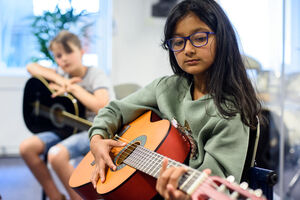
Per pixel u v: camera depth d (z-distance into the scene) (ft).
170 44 3.62
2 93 12.27
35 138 7.02
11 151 12.41
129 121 4.35
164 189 2.65
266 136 6.37
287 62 6.93
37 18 10.92
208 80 3.66
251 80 4.02
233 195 2.31
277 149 6.86
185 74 4.05
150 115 4.19
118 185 3.21
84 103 7.18
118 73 12.23
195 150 3.52
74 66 7.54
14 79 12.28
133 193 3.21
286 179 6.81
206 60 3.47
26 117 7.52
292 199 6.73
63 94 7.29
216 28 3.48
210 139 3.43
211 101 3.54
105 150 3.73
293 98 7.03
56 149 6.43
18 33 12.87
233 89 3.49
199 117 3.57
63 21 10.79
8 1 12.74
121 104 4.32
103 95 7.24
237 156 3.24
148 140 3.59
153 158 3.20
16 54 12.96
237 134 3.31
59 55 7.66
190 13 3.46
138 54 12.19
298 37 6.77
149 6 12.01
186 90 3.96
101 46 12.76
